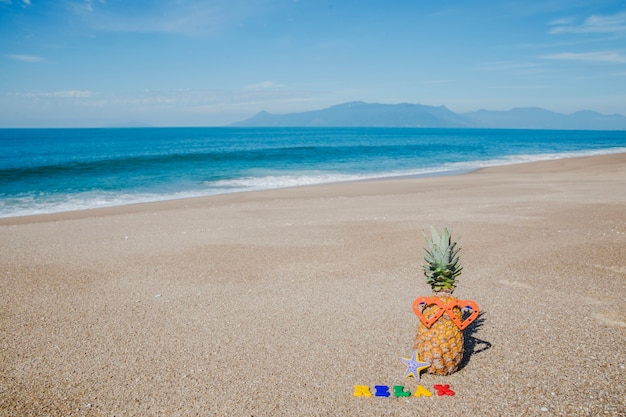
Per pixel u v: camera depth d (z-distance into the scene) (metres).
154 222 13.43
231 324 5.87
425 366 4.30
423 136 142.88
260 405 4.00
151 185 24.48
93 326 5.90
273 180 26.59
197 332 5.64
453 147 67.00
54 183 25.23
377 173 30.55
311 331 5.57
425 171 31.78
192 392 4.24
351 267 8.37
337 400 4.04
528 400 3.93
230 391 4.24
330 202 16.75
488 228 11.25
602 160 36.16
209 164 36.81
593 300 6.34
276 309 6.36
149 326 5.87
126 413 3.93
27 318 6.22
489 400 3.95
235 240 10.76
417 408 3.87
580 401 3.88
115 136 135.88
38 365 4.86
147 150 59.97
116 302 6.82
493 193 18.20
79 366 4.82
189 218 13.98
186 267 8.62
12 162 39.28
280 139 111.19
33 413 3.95
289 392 4.20
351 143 85.31
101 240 11.11
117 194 21.41
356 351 5.00
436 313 4.29
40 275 8.27
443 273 4.29
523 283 7.18
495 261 8.44
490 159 42.91
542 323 5.59
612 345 4.91
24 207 18.00
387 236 10.74
